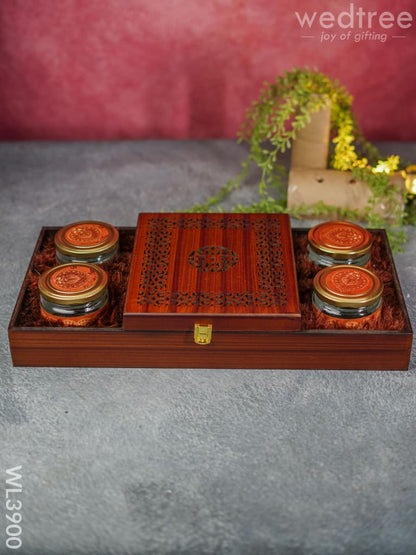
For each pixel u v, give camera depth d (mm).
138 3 835
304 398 554
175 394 558
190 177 840
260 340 561
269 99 749
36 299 597
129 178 839
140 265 602
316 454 510
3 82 883
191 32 851
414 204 759
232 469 499
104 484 489
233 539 453
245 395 557
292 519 465
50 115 906
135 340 562
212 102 896
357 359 569
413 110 894
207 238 635
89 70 876
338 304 559
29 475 496
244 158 878
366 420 536
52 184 828
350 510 470
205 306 558
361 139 810
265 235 639
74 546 449
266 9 836
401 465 501
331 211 733
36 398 554
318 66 872
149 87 887
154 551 447
